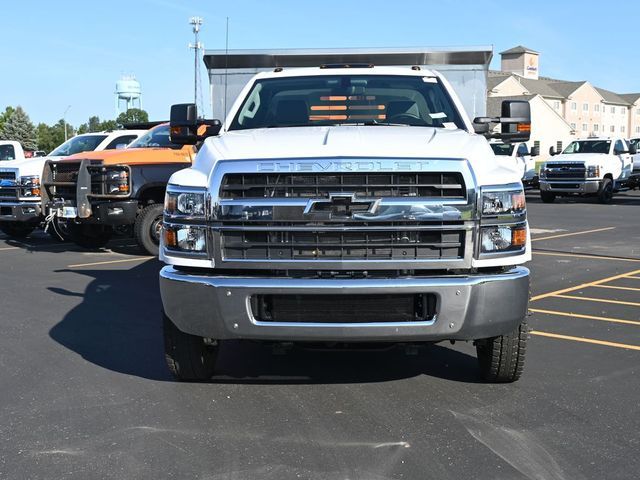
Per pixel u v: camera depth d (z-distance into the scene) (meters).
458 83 9.22
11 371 5.45
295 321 4.24
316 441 4.04
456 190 4.26
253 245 4.26
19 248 13.56
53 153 14.73
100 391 4.95
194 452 3.92
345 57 8.97
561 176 25.52
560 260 11.22
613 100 102.56
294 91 6.20
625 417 4.38
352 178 4.24
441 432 4.15
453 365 5.48
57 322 7.09
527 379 5.13
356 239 4.21
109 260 11.66
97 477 3.62
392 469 3.68
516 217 4.34
